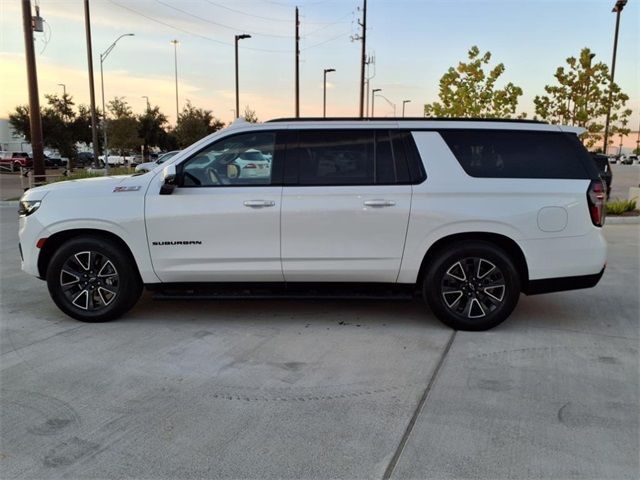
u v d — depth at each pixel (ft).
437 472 9.38
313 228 16.25
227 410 11.55
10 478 9.20
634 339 16.02
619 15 75.31
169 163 16.62
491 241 16.58
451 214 16.07
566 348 15.25
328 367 13.85
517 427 10.85
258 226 16.28
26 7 59.41
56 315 18.16
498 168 16.42
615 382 12.99
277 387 12.68
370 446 10.18
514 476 9.27
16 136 201.87
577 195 16.21
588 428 10.82
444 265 16.35
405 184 16.25
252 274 16.61
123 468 9.48
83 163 180.45
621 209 44.16
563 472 9.38
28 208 17.07
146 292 21.21
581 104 56.44
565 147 16.66
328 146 16.52
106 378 13.15
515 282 16.33
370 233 16.24
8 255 28.94
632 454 9.92
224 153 16.61
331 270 16.49
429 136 16.58
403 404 11.84
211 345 15.40
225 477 9.23
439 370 13.69
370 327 17.10
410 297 16.85
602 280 23.30
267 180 16.43
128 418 11.20
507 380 13.08
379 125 16.67
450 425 10.94
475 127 16.67
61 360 14.25
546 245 16.22
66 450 10.03
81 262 17.08
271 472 9.37
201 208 16.31
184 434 10.58
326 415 11.34
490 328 16.69
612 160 224.94
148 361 14.20
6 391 12.45
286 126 16.69
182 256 16.55
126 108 180.04
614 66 77.10
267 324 17.35
